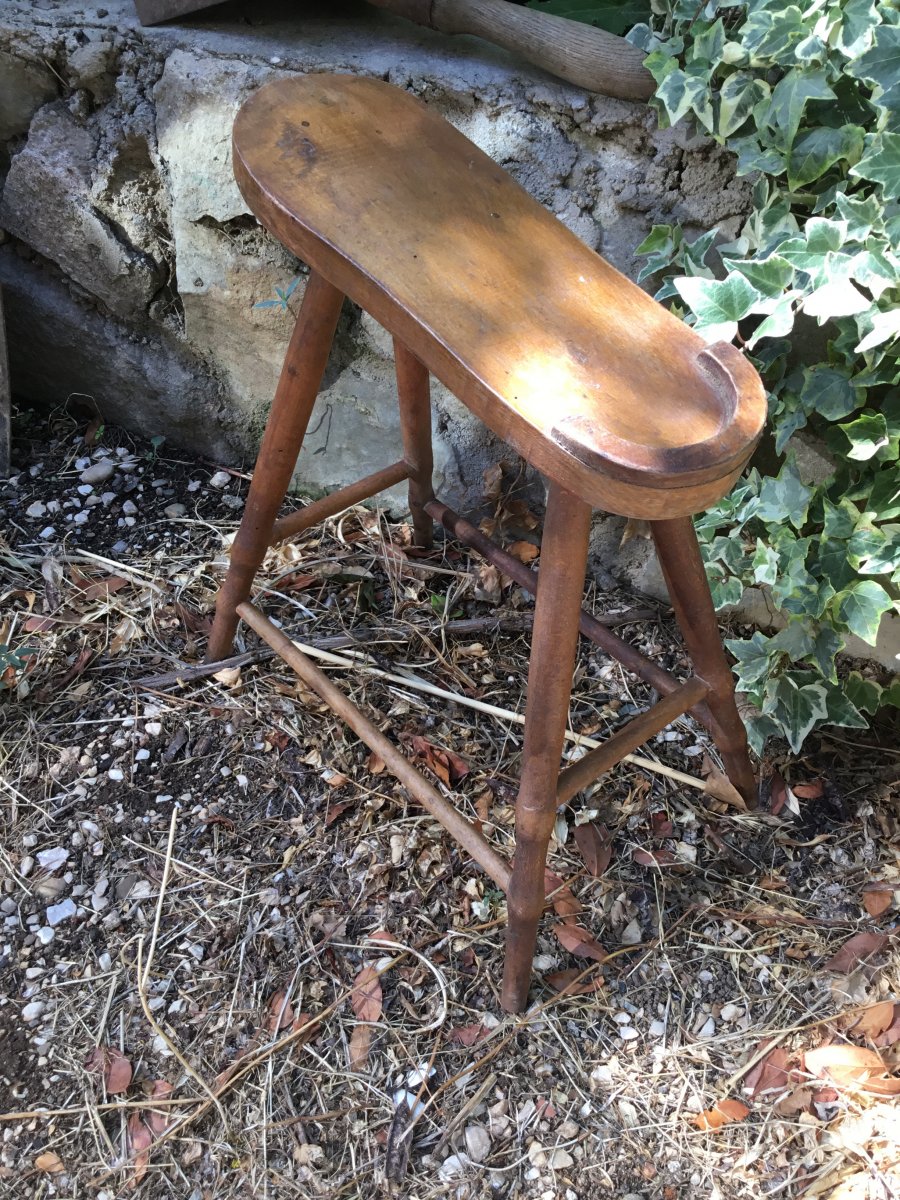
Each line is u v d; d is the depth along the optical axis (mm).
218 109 1439
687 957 1271
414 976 1241
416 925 1282
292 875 1323
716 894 1326
